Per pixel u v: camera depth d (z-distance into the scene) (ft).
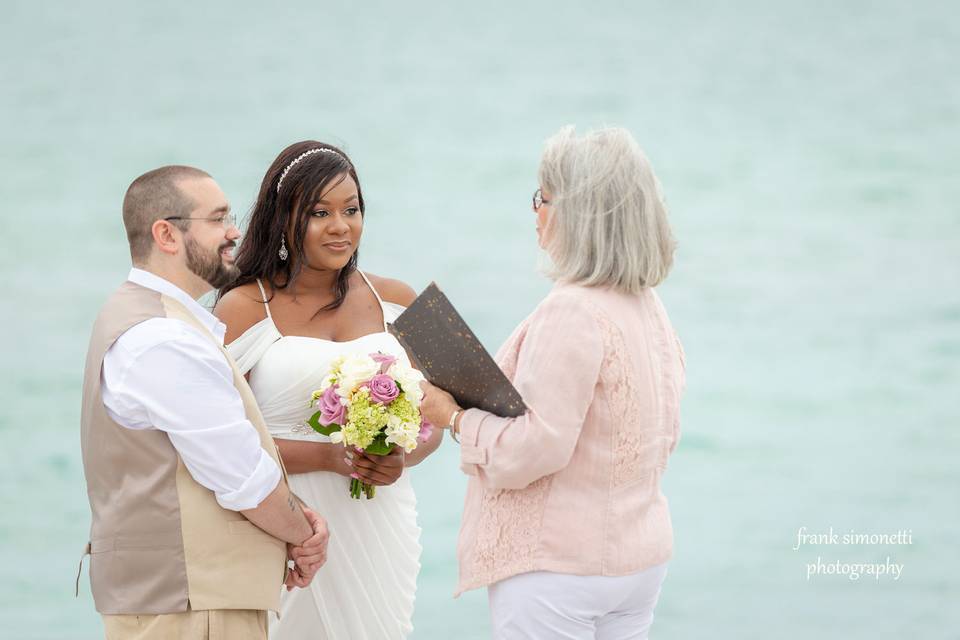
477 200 124.88
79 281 90.53
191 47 211.82
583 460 14.62
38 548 43.21
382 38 231.30
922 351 76.48
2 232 105.60
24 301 84.58
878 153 150.51
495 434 14.53
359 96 186.60
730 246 110.11
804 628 35.29
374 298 19.66
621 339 14.46
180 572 14.52
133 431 14.55
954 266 100.94
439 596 37.19
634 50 221.25
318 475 18.79
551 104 184.65
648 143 161.27
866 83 190.49
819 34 224.12
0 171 131.44
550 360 14.25
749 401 66.03
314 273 18.94
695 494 50.37
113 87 180.65
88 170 133.90
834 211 123.54
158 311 14.87
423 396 16.19
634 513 14.88
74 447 56.18
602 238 14.46
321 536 15.99
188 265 15.23
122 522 14.61
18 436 57.41
